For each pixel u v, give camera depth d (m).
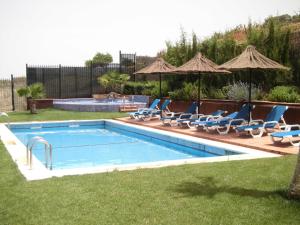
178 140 12.32
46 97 26.64
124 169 7.41
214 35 21.62
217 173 6.83
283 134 9.73
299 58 16.16
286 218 4.56
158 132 13.72
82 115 20.56
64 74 27.22
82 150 12.42
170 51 23.88
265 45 17.25
